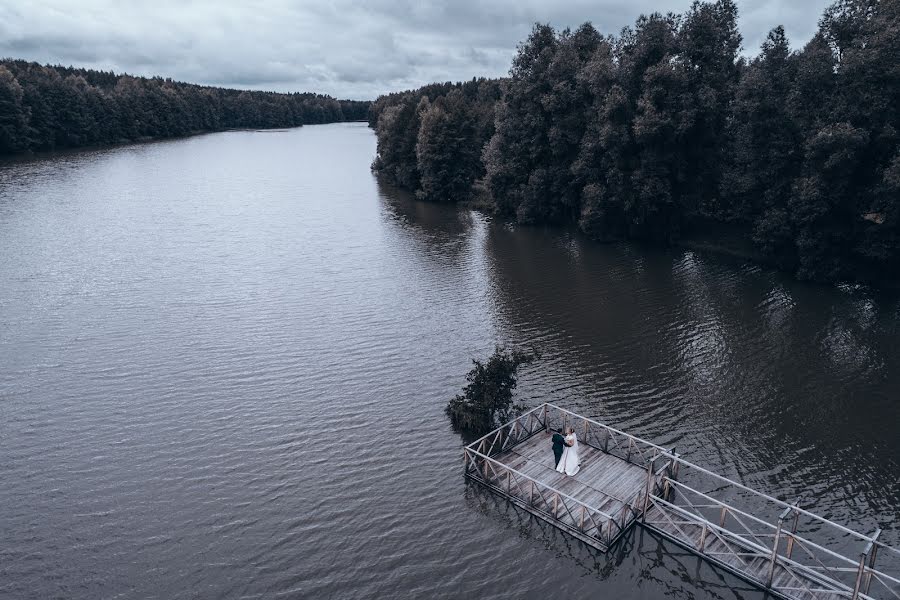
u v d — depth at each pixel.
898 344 46.47
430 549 26.78
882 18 56.41
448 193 107.50
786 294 57.59
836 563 25.59
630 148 73.75
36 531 27.77
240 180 122.44
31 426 35.78
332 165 148.62
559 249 74.50
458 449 34.06
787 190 63.25
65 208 91.00
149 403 38.47
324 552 26.64
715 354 45.22
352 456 33.44
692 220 78.06
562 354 45.44
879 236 56.59
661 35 70.75
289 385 40.84
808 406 37.97
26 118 142.00
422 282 61.75
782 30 66.19
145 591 24.56
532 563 25.97
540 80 83.44
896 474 31.33
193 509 29.34
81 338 47.34
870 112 55.09
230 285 60.06
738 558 25.50
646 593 24.42
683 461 28.19
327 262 68.31
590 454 33.03
